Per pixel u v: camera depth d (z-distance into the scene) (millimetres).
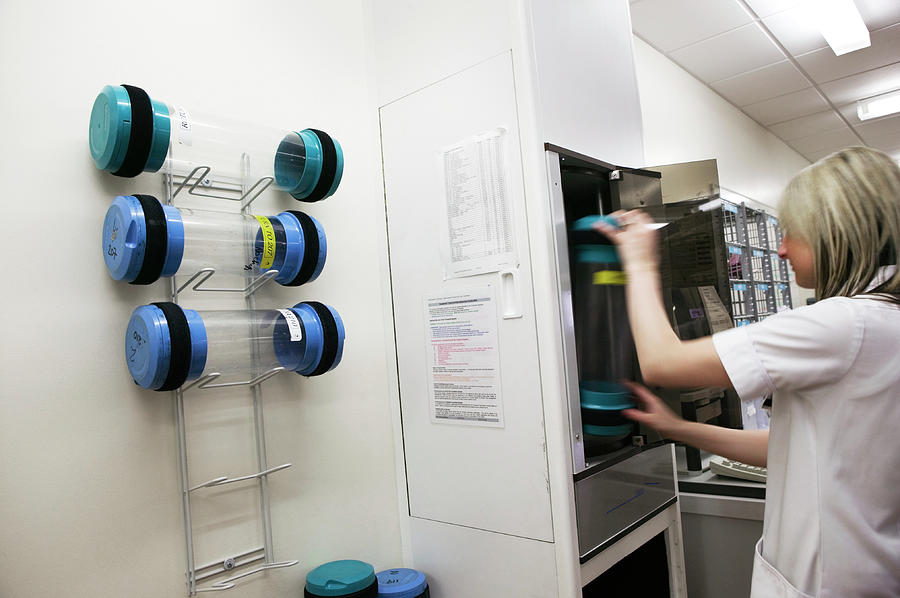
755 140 4707
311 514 1463
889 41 3449
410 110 1582
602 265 1404
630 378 1416
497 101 1373
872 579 874
